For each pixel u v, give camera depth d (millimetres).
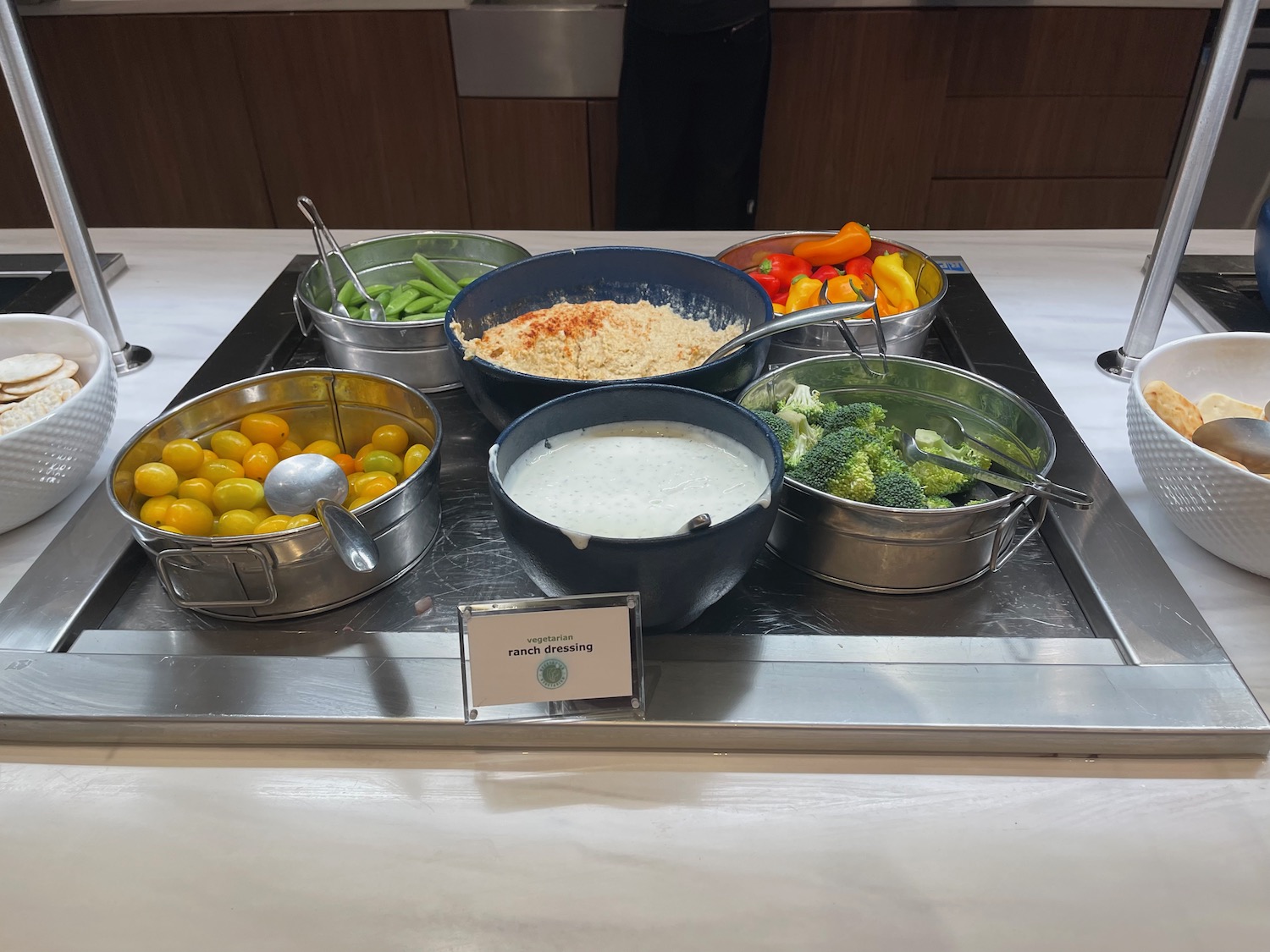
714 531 688
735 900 624
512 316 1178
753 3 2189
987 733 713
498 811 687
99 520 941
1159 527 963
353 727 722
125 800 695
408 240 1359
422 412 953
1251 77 2566
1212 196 2795
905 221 2916
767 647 792
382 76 2672
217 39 2639
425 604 854
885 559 838
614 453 861
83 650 807
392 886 633
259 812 686
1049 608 861
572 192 2846
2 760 729
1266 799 695
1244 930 606
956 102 2689
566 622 690
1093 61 2615
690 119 2439
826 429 972
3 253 1552
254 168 2889
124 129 2818
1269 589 881
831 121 2713
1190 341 996
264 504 916
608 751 736
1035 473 854
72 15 2613
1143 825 675
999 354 1232
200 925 609
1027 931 605
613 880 637
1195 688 741
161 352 1300
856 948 596
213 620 843
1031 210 2910
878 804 692
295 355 1272
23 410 973
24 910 617
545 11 2504
